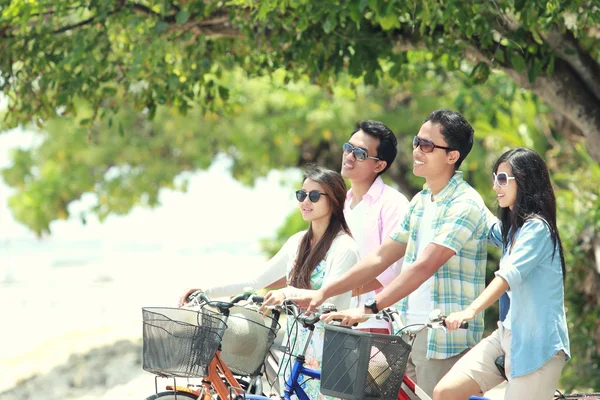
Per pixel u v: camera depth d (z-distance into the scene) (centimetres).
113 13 2270
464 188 1445
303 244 1561
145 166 5569
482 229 1448
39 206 5822
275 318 1381
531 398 1291
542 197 1314
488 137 4038
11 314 7256
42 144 5603
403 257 1606
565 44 2105
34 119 2564
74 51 2262
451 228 1395
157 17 2261
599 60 2294
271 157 5275
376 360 1190
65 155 5584
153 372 1255
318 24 2202
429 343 1458
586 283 2814
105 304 7769
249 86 5078
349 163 1706
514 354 1293
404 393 1373
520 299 1298
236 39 2466
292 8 2123
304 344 1475
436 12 1953
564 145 3503
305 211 1525
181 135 5272
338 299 1532
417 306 1489
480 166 4503
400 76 2577
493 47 2138
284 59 2350
